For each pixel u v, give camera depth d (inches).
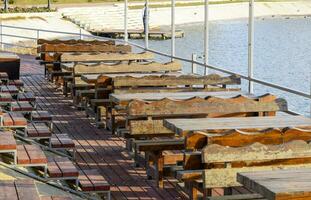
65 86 633.6
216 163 258.8
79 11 2495.1
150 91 446.3
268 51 1502.2
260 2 3100.4
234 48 1587.1
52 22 2250.2
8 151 291.3
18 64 661.9
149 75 492.7
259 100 367.9
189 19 2802.7
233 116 362.6
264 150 256.8
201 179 275.3
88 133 465.7
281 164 259.1
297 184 201.2
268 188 197.3
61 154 370.0
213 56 1384.1
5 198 232.8
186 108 355.6
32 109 431.2
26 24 2132.1
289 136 278.5
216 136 272.2
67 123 504.7
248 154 256.1
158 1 2898.6
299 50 1524.4
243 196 248.8
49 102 607.2
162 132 356.2
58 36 2155.5
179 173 277.4
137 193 320.8
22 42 1818.4
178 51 1571.1
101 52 703.7
